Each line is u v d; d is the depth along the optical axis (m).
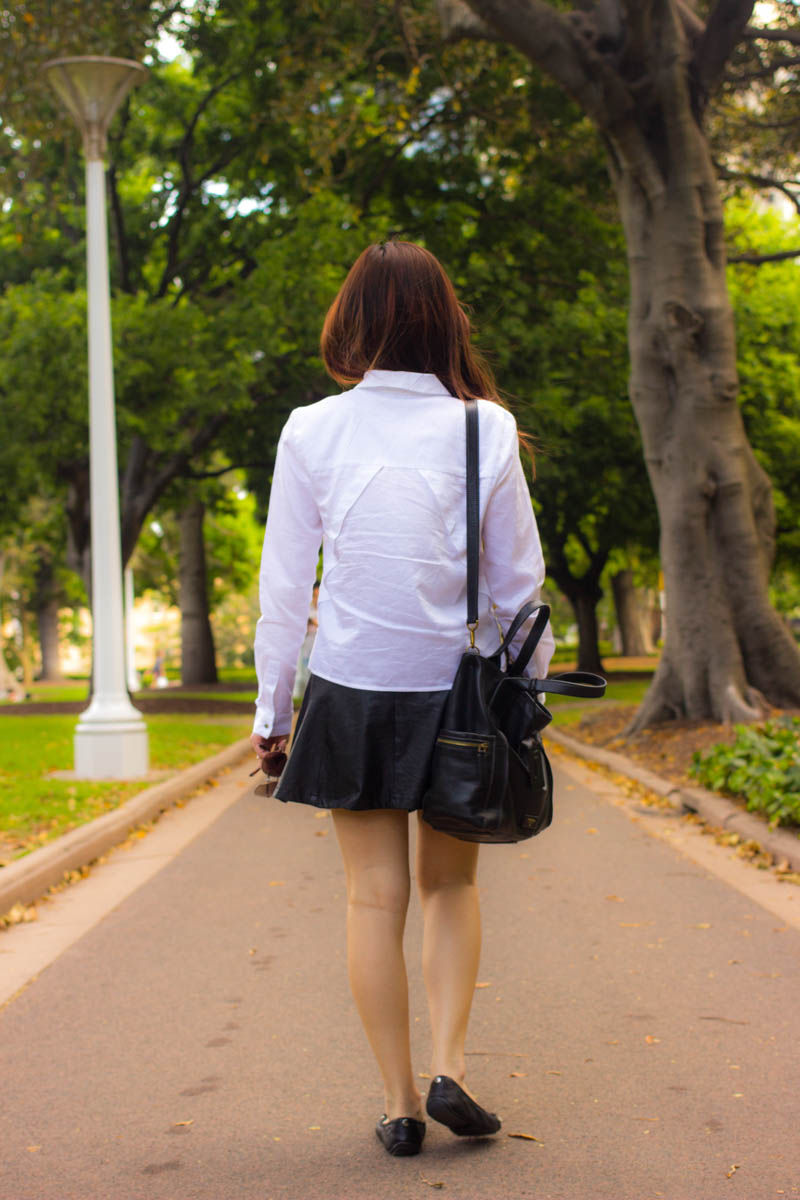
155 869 6.60
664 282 12.18
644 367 12.41
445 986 2.64
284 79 15.27
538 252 22.27
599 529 31.11
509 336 20.31
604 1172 2.52
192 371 19.03
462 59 15.80
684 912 5.19
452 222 21.77
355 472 2.51
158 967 4.48
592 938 4.77
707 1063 3.25
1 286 23.69
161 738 14.72
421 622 2.48
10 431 18.83
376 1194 2.43
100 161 10.70
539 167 20.56
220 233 22.02
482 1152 2.64
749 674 12.12
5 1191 2.53
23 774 10.57
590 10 12.39
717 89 13.25
